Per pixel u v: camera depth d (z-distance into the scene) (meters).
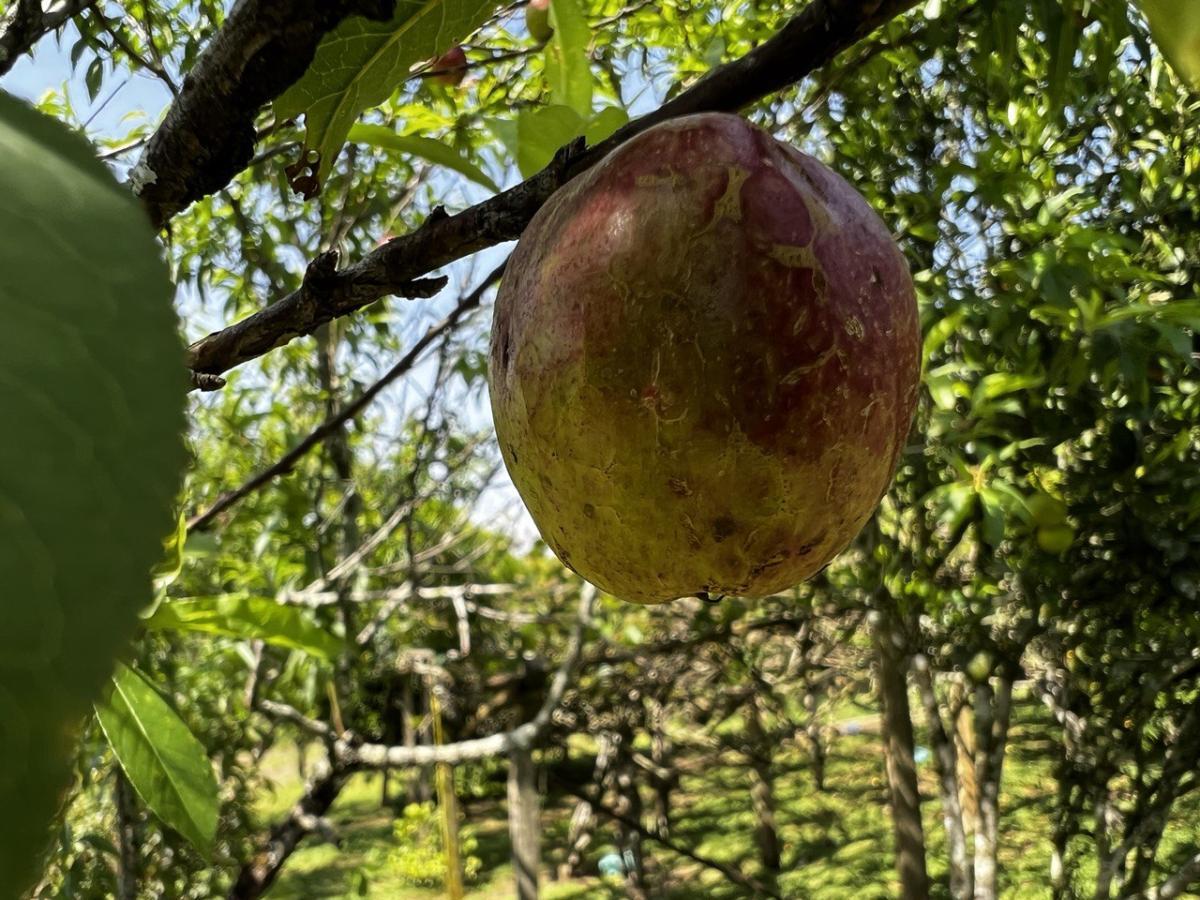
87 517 0.22
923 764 10.23
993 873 4.79
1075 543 3.91
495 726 6.84
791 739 9.29
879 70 3.40
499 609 7.14
